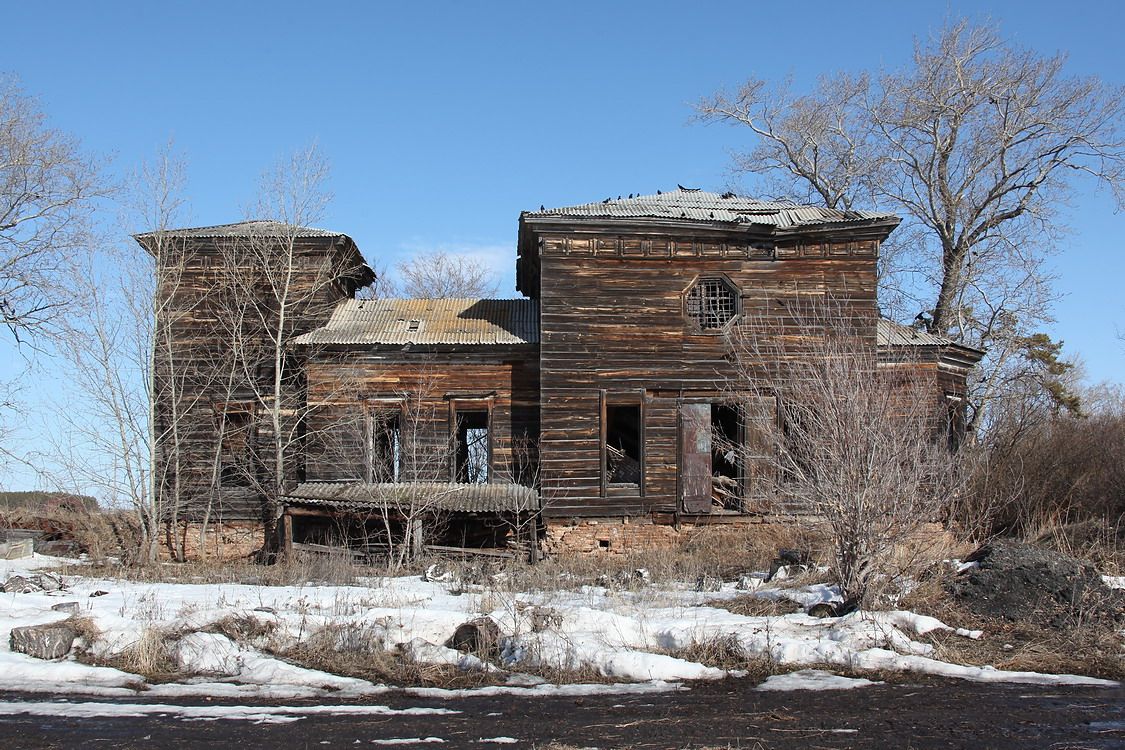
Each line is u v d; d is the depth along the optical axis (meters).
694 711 9.82
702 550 23.81
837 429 14.07
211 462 27.61
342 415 26.62
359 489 25.11
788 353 25.62
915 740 8.75
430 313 29.23
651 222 25.62
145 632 12.04
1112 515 23.38
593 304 25.81
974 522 21.62
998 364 36.81
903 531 13.81
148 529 26.50
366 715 9.73
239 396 28.09
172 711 9.87
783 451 15.86
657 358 25.80
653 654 11.73
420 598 15.68
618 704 10.15
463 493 24.94
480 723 9.41
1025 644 12.20
